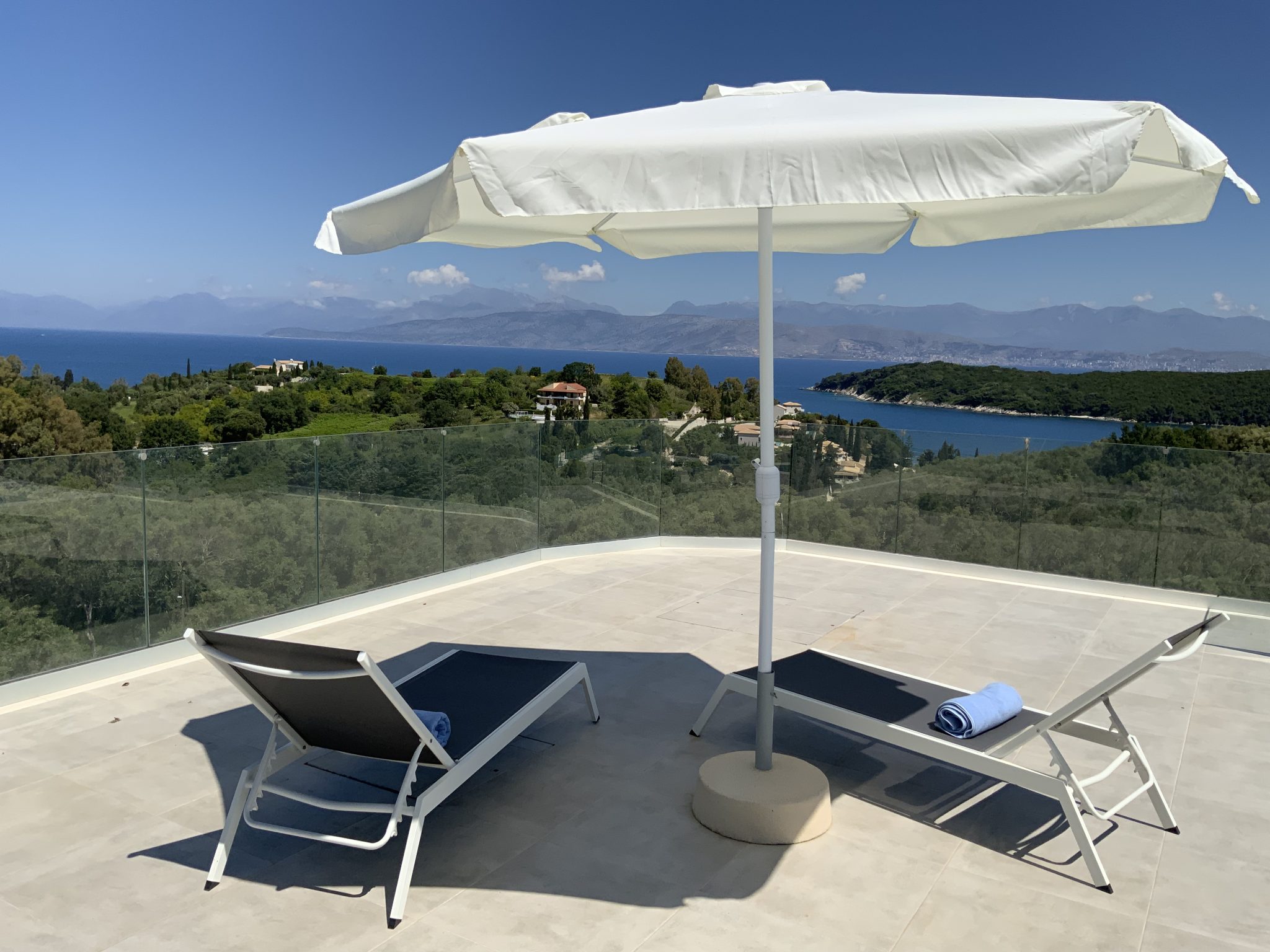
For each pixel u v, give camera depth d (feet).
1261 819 11.81
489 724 11.57
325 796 12.00
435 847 10.75
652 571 26.96
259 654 9.44
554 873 10.17
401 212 9.05
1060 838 11.23
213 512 18.85
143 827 11.19
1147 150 9.14
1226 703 16.35
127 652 17.37
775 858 10.60
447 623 21.20
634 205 7.30
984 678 17.69
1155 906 9.68
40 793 12.12
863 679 13.65
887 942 8.93
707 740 14.15
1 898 9.55
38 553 15.85
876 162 7.07
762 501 11.30
